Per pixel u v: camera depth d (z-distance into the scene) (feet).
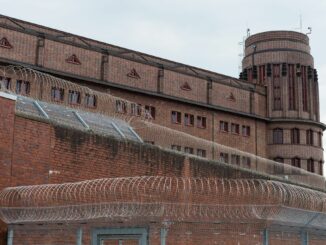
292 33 196.54
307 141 191.42
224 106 173.58
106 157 59.41
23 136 51.03
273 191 39.65
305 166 188.44
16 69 99.35
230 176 77.20
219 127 171.42
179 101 160.25
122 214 40.11
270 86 191.52
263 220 40.34
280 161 186.70
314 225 44.32
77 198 42.06
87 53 140.46
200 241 46.16
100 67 142.72
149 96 153.17
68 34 141.49
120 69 147.13
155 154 65.98
